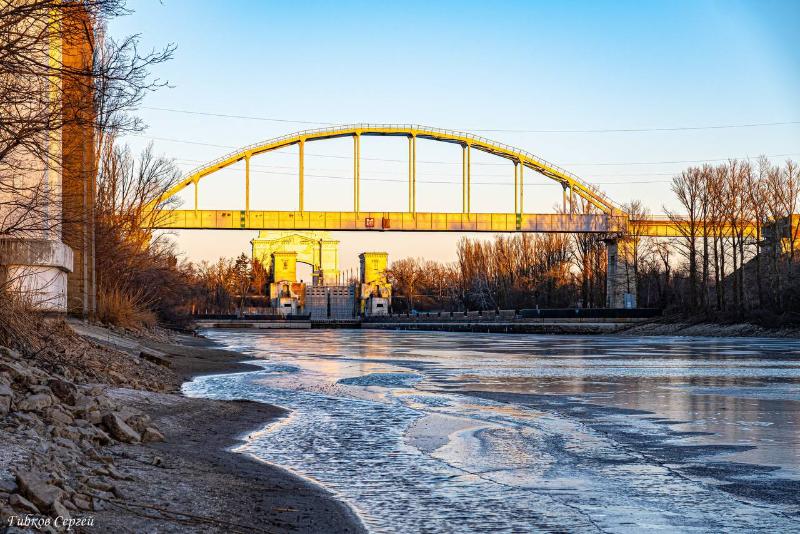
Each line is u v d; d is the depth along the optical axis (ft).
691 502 31.45
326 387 79.15
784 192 250.98
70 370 55.77
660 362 119.34
